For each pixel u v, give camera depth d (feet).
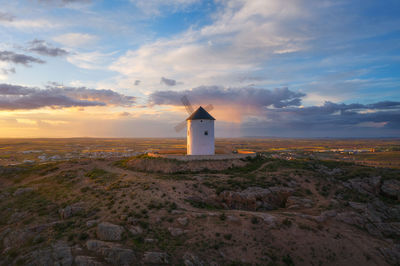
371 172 142.51
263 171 147.23
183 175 138.41
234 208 106.32
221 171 149.89
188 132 183.42
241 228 80.33
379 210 107.14
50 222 91.66
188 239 74.69
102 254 66.69
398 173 139.64
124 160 197.57
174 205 95.81
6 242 79.97
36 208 105.09
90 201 105.91
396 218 103.35
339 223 92.17
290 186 124.06
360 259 75.20
